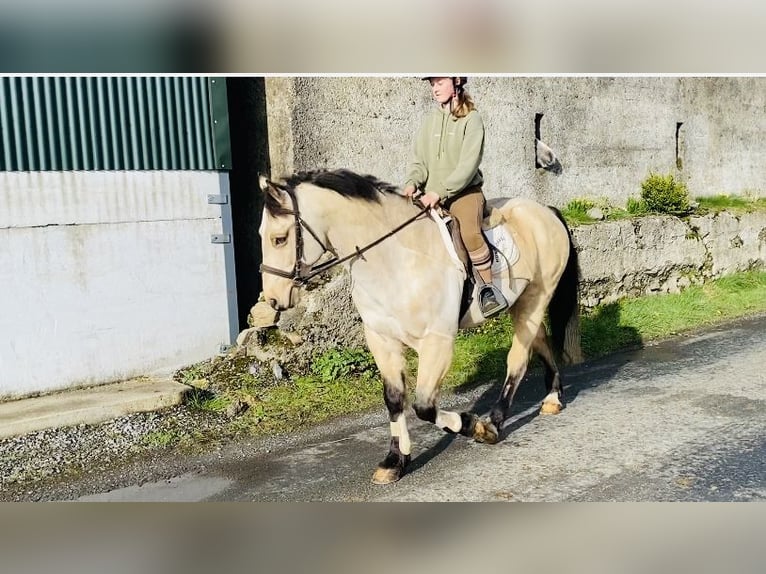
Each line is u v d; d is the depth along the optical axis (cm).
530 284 450
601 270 767
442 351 375
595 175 893
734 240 937
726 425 455
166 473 406
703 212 916
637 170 941
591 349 661
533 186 824
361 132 661
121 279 544
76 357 528
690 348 667
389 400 388
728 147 1072
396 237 364
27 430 447
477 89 758
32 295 509
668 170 984
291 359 561
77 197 523
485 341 650
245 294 680
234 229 688
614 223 784
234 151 676
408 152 696
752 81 1090
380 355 383
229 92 665
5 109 494
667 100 966
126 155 541
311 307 579
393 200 373
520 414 498
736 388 535
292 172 620
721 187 1071
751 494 356
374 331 378
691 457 405
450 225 388
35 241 508
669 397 520
